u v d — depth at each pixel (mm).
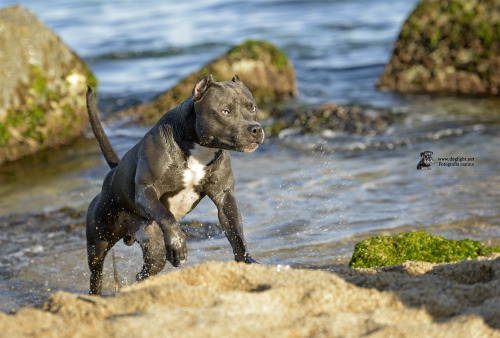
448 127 13891
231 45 24672
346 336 3879
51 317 4316
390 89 18188
